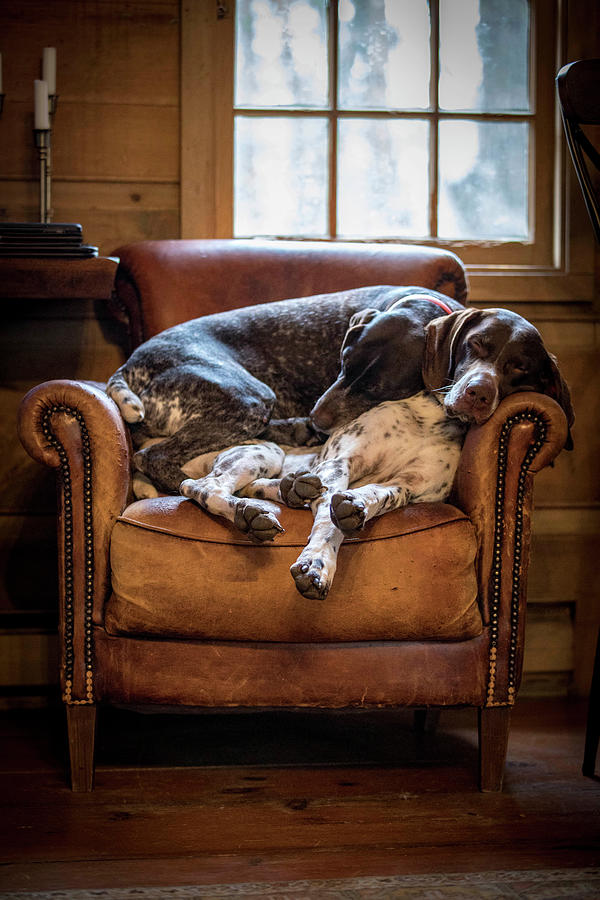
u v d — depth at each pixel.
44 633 2.68
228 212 2.90
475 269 2.91
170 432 2.14
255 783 2.01
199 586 1.84
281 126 2.96
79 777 1.95
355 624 1.87
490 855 1.67
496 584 1.94
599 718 2.08
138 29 2.80
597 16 2.93
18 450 2.73
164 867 1.60
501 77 3.02
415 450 2.06
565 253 2.91
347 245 2.63
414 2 2.98
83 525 1.89
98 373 2.79
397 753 2.22
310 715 2.51
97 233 2.82
